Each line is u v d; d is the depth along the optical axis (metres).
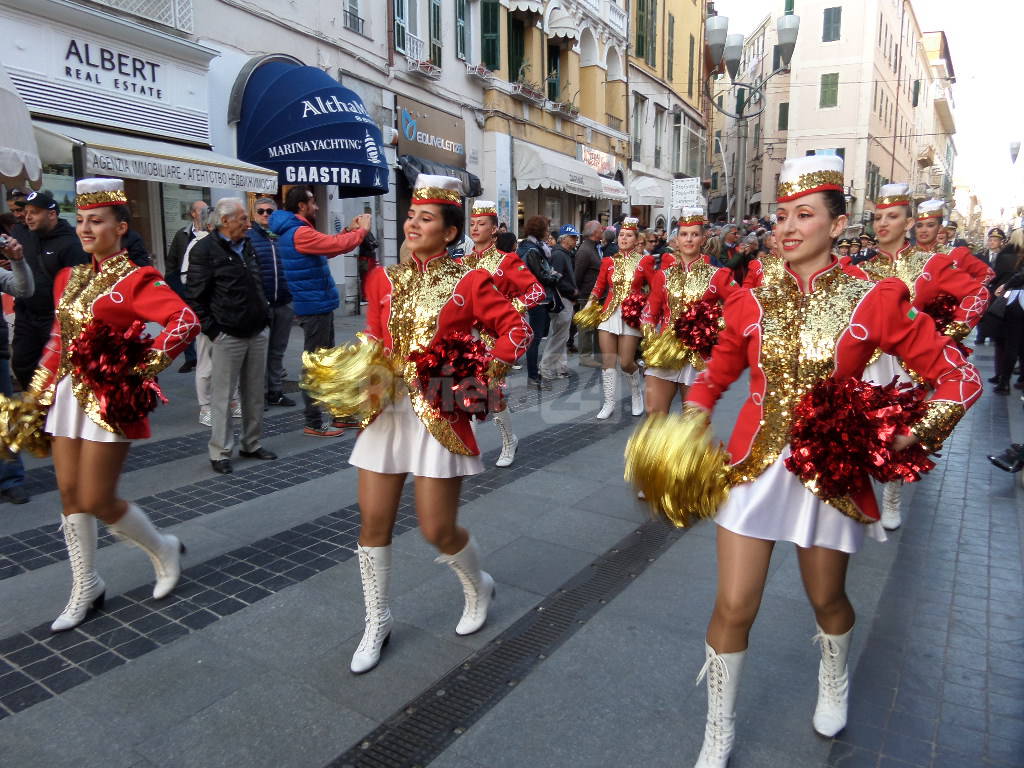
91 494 3.11
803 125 36.69
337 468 5.46
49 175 8.91
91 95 8.88
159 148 9.25
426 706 2.73
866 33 35.00
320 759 2.44
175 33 9.91
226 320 5.17
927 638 3.21
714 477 2.22
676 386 5.11
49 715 2.64
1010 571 3.89
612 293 6.96
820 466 2.10
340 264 13.91
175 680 2.86
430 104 15.81
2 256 5.28
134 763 2.41
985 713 2.69
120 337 3.01
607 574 3.83
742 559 2.21
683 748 2.51
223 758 2.44
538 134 19.77
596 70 22.70
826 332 2.17
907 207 4.73
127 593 3.55
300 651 3.07
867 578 3.79
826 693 2.55
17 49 8.04
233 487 5.04
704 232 5.26
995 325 8.54
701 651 3.10
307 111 11.24
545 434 6.61
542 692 2.81
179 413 7.03
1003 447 6.39
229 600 3.49
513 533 4.37
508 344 2.86
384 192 12.66
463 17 16.78
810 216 2.17
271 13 11.55
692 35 31.81
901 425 2.11
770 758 2.45
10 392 4.79
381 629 2.99
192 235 7.89
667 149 29.67
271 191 10.50
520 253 8.22
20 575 3.71
